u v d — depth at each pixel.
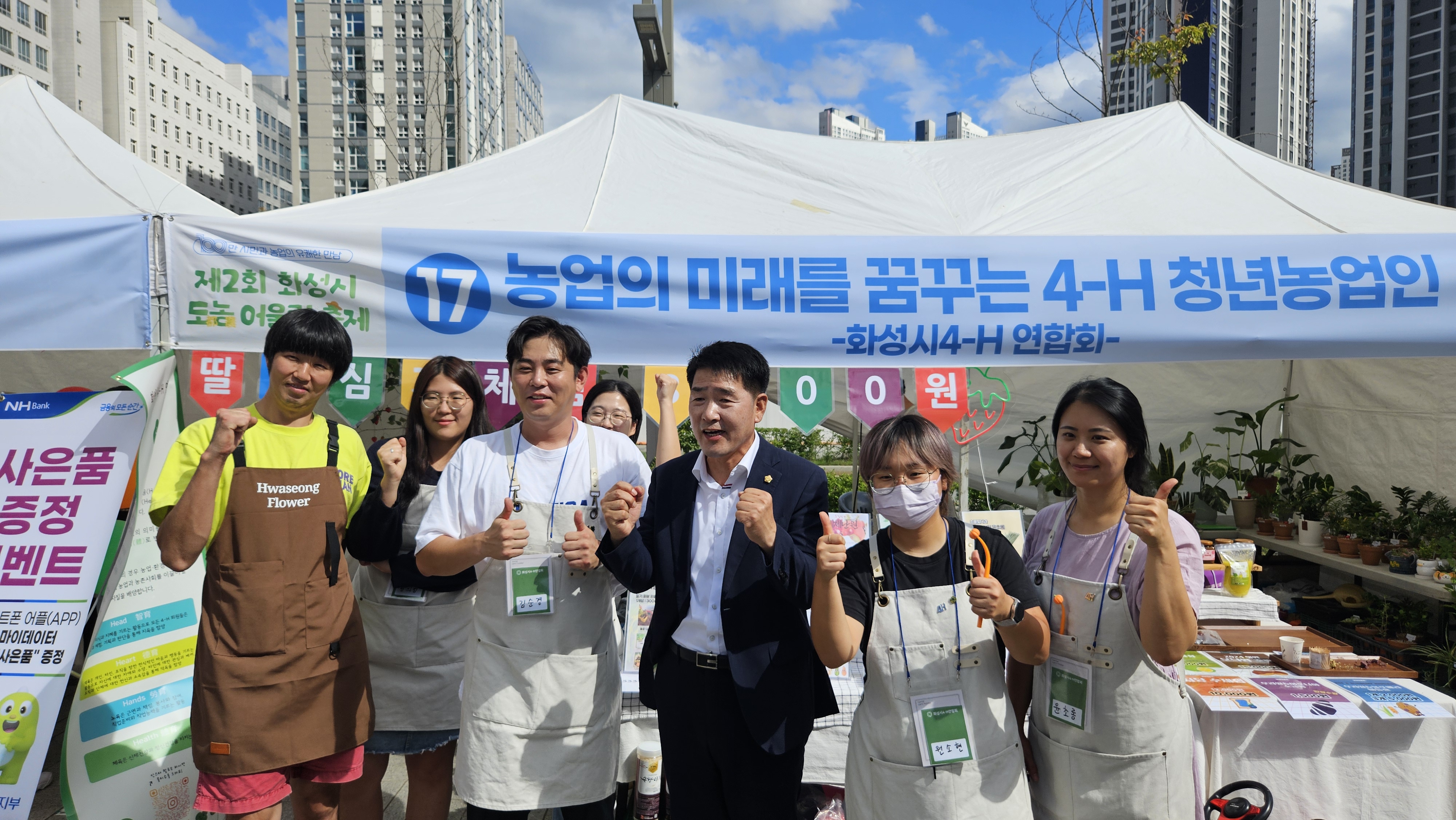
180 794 2.82
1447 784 2.53
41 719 2.56
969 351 3.09
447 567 2.19
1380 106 71.62
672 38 6.14
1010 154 4.40
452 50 15.77
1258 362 5.75
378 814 2.70
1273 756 2.56
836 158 4.39
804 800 2.94
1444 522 4.41
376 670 2.63
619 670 2.43
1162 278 3.08
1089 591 2.00
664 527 2.13
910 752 1.88
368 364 3.36
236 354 3.26
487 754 2.20
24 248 2.90
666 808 2.94
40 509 2.72
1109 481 2.01
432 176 3.95
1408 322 3.06
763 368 2.03
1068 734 2.02
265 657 2.19
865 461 1.91
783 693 1.99
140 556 2.87
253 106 85.62
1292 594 5.01
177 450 2.28
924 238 3.12
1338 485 5.36
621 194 3.58
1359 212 3.49
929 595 1.92
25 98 3.95
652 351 3.09
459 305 3.05
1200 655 2.96
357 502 2.49
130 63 65.56
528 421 2.32
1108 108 8.72
